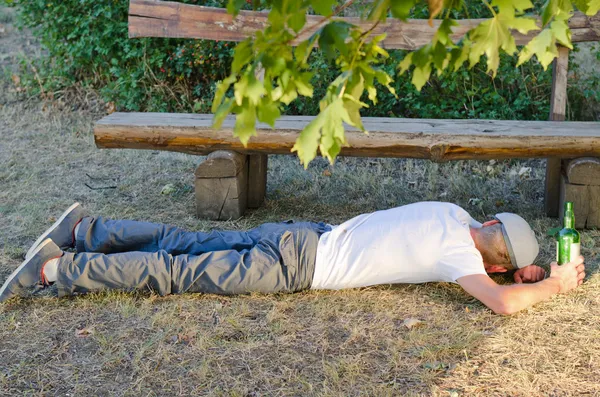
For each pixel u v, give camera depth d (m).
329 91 1.54
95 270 3.42
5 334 3.20
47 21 6.84
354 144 4.26
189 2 6.38
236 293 3.53
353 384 2.82
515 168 5.61
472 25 4.92
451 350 3.06
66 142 6.25
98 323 3.30
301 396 2.76
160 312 3.36
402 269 3.45
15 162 5.77
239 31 5.10
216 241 3.74
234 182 4.58
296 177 5.48
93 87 7.06
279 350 3.08
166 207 4.93
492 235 3.50
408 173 5.57
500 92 6.01
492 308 3.25
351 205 4.98
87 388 2.81
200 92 6.68
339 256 3.52
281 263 3.54
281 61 1.42
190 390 2.80
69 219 3.76
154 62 6.61
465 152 4.20
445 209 3.54
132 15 5.11
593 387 2.78
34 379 2.88
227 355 3.04
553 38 1.54
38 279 3.40
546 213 4.68
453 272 3.34
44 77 7.14
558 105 4.89
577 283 3.48
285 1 1.34
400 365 2.95
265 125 4.40
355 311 3.41
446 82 5.78
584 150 4.18
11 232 4.47
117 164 5.81
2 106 6.95
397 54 5.91
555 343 3.10
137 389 2.80
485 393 2.76
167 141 4.43
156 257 3.50
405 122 4.54
